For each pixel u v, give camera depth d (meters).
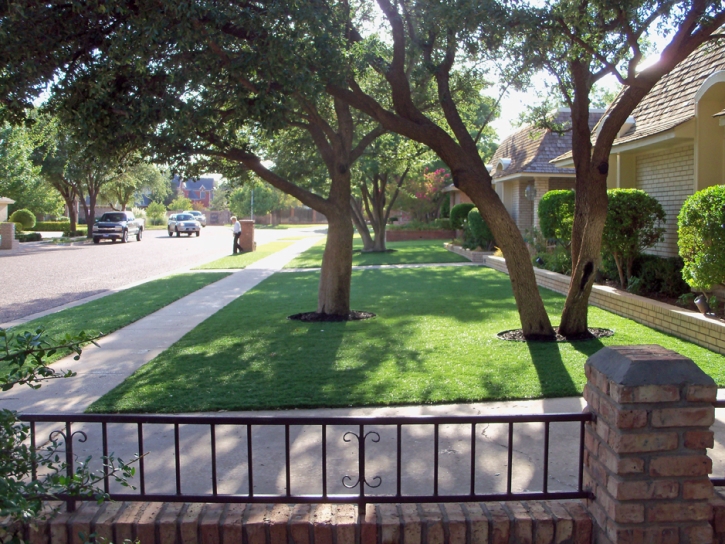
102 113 8.44
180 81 8.22
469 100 12.32
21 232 41.06
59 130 9.93
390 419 3.47
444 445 4.97
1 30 7.41
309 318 10.71
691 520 3.21
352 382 6.68
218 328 10.13
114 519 3.60
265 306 12.41
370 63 9.29
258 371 7.28
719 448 4.72
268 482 4.34
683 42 7.54
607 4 7.31
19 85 7.75
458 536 3.54
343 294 10.73
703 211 7.97
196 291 15.28
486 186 8.51
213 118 9.50
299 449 4.96
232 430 5.45
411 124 8.49
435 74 8.87
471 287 14.48
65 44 8.00
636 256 11.20
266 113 8.37
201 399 6.24
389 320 10.41
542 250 16.67
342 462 4.66
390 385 6.53
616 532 3.19
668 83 12.80
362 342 8.71
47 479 2.71
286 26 7.92
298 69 7.99
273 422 3.46
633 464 3.16
